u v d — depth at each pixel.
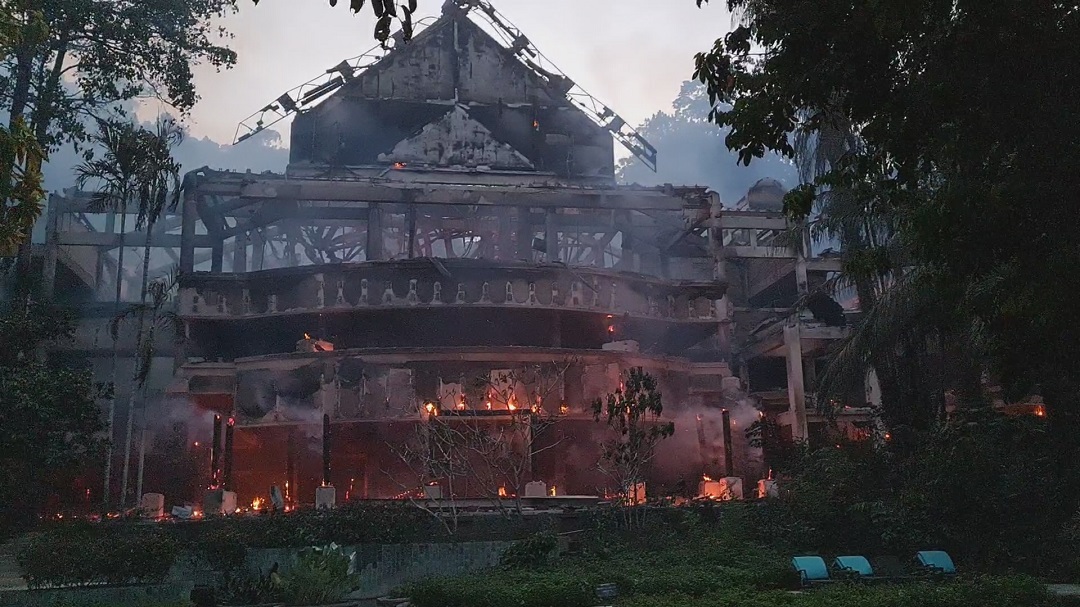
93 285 55.31
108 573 22.58
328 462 32.25
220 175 44.38
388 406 39.25
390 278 41.88
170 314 41.66
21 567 22.86
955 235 13.24
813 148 33.62
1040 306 12.62
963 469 25.83
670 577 20.09
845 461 29.06
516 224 52.00
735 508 28.22
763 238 55.44
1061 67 12.40
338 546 22.38
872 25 12.81
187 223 43.84
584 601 18.45
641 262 52.56
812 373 48.22
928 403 32.31
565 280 42.56
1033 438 26.53
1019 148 12.92
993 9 12.27
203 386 41.38
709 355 46.97
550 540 23.78
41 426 32.00
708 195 48.50
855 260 16.44
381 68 53.53
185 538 26.16
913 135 13.50
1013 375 14.73
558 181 51.59
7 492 30.06
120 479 42.00
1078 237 12.59
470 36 54.94
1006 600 16.77
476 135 51.47
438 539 26.27
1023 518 25.12
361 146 52.62
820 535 26.23
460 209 53.53
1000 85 12.57
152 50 41.00
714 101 15.05
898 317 30.70
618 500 28.53
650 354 42.91
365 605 22.05
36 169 16.97
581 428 40.16
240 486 41.59
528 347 40.69
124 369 47.72
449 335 42.94
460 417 35.16
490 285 41.81
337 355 40.12
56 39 39.19
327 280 42.00
